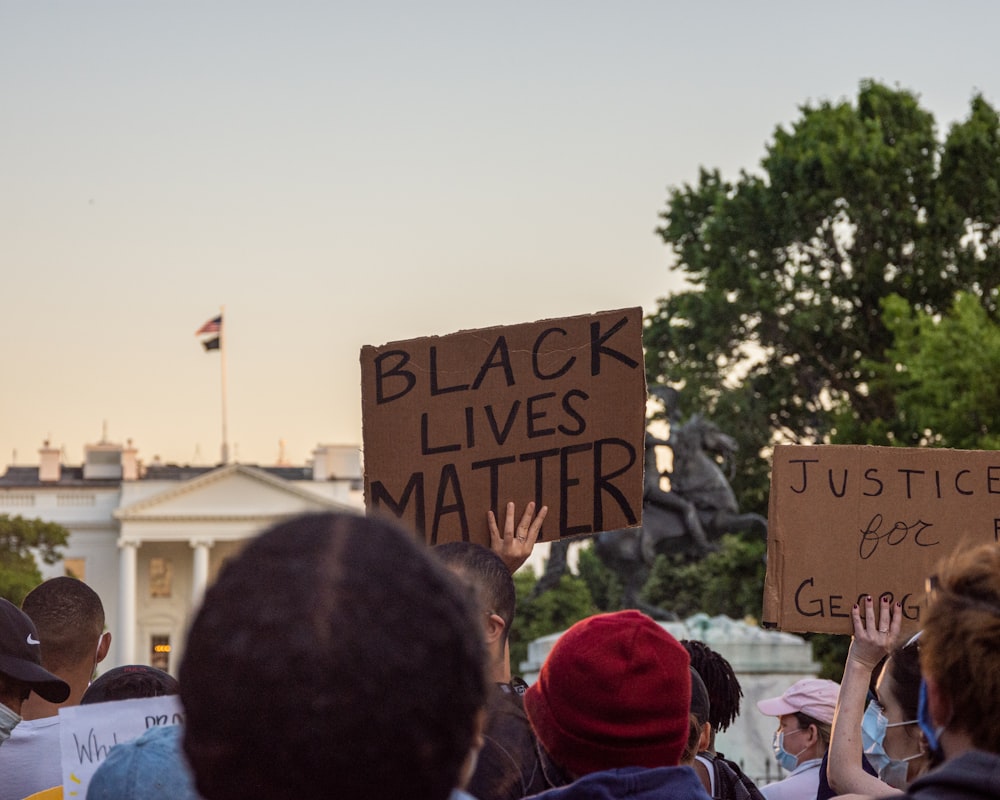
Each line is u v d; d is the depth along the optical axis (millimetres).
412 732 1354
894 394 40625
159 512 82562
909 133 43250
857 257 42594
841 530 3902
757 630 15344
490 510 4141
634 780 2502
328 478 87812
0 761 3742
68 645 4320
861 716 3479
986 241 42500
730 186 45781
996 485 3922
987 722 1969
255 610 1354
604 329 4141
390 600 1368
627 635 2699
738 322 42875
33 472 93000
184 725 1403
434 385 4191
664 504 18719
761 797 4324
